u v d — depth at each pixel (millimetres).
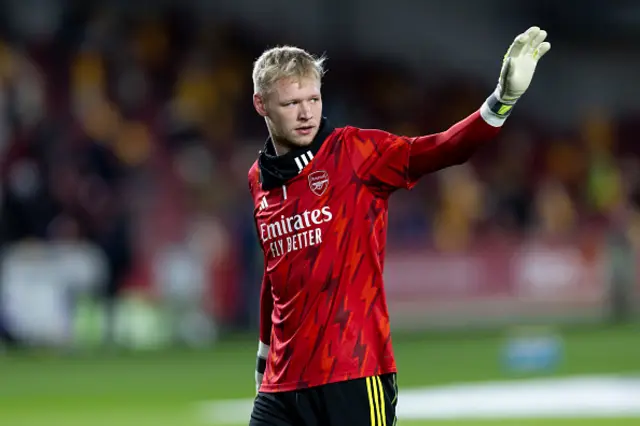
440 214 87562
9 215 66438
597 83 111438
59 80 81750
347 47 102125
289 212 17344
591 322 83000
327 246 17109
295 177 17281
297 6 99875
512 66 16016
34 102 77375
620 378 49750
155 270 70188
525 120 106500
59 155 73438
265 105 17297
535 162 101500
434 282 81938
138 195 74188
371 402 16938
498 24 109625
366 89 100375
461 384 48531
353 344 16984
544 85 109250
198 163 78438
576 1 110750
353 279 17094
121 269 68812
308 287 17141
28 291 64688
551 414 39781
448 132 16656
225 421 39031
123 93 83438
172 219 75062
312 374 17062
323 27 101250
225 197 77312
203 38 91312
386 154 17047
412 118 101312
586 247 86312
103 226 69000
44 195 68125
